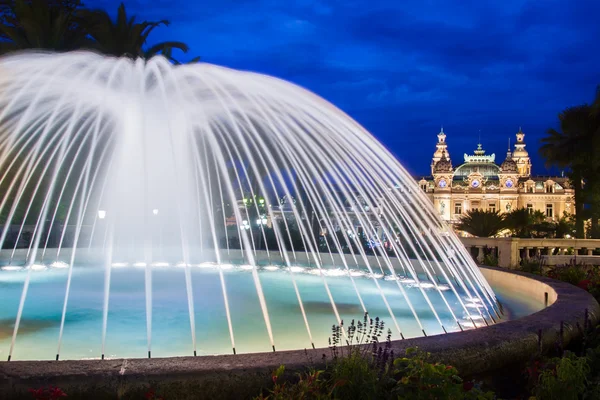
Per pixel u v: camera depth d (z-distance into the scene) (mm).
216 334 7203
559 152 33156
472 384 4043
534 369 4711
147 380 3848
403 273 15109
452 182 166750
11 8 30344
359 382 3879
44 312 8719
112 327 7617
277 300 10156
